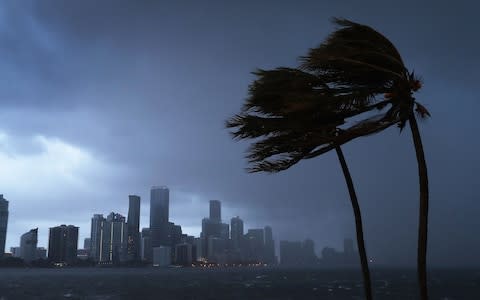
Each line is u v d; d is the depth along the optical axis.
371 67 8.37
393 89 8.34
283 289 109.19
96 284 139.75
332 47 8.34
